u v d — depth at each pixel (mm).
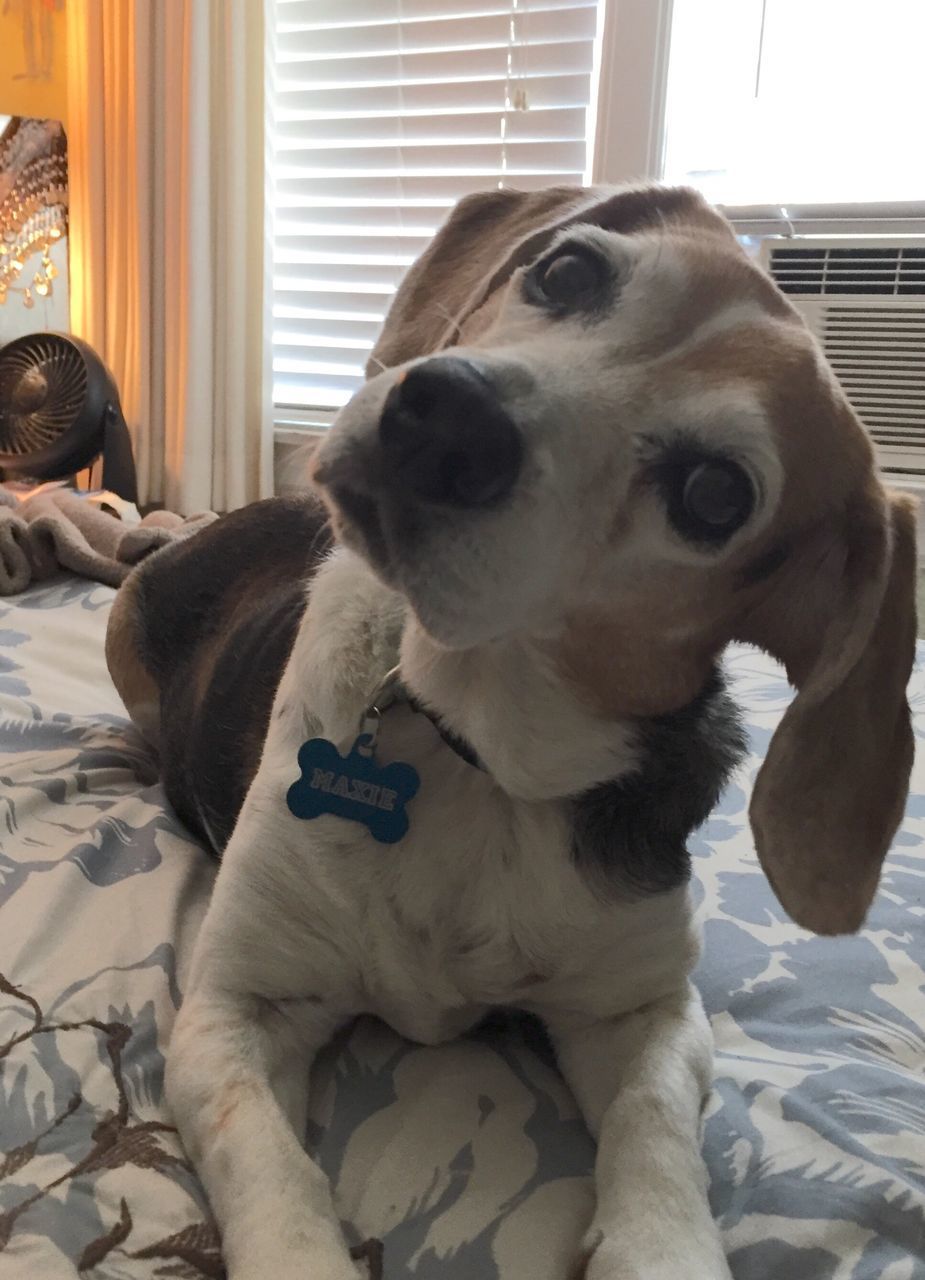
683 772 1034
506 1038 1105
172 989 1060
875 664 954
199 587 1567
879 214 2615
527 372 812
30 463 2928
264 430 3088
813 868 957
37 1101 890
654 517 861
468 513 773
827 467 917
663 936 1032
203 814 1296
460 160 3008
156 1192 823
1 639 1889
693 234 986
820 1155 938
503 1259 814
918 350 2525
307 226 3221
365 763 992
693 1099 944
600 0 2754
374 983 1017
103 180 3078
